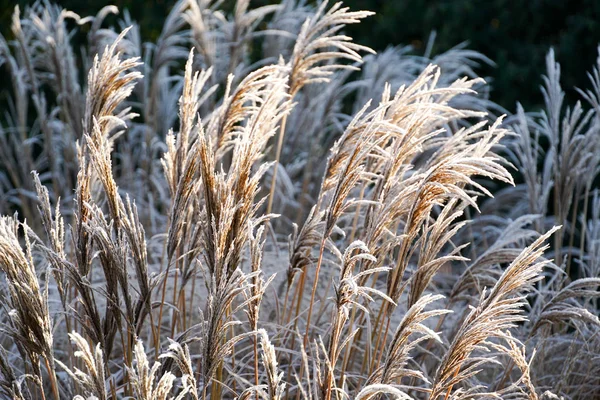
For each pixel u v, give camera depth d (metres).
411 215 2.45
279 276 3.72
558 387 3.12
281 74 3.16
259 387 2.19
